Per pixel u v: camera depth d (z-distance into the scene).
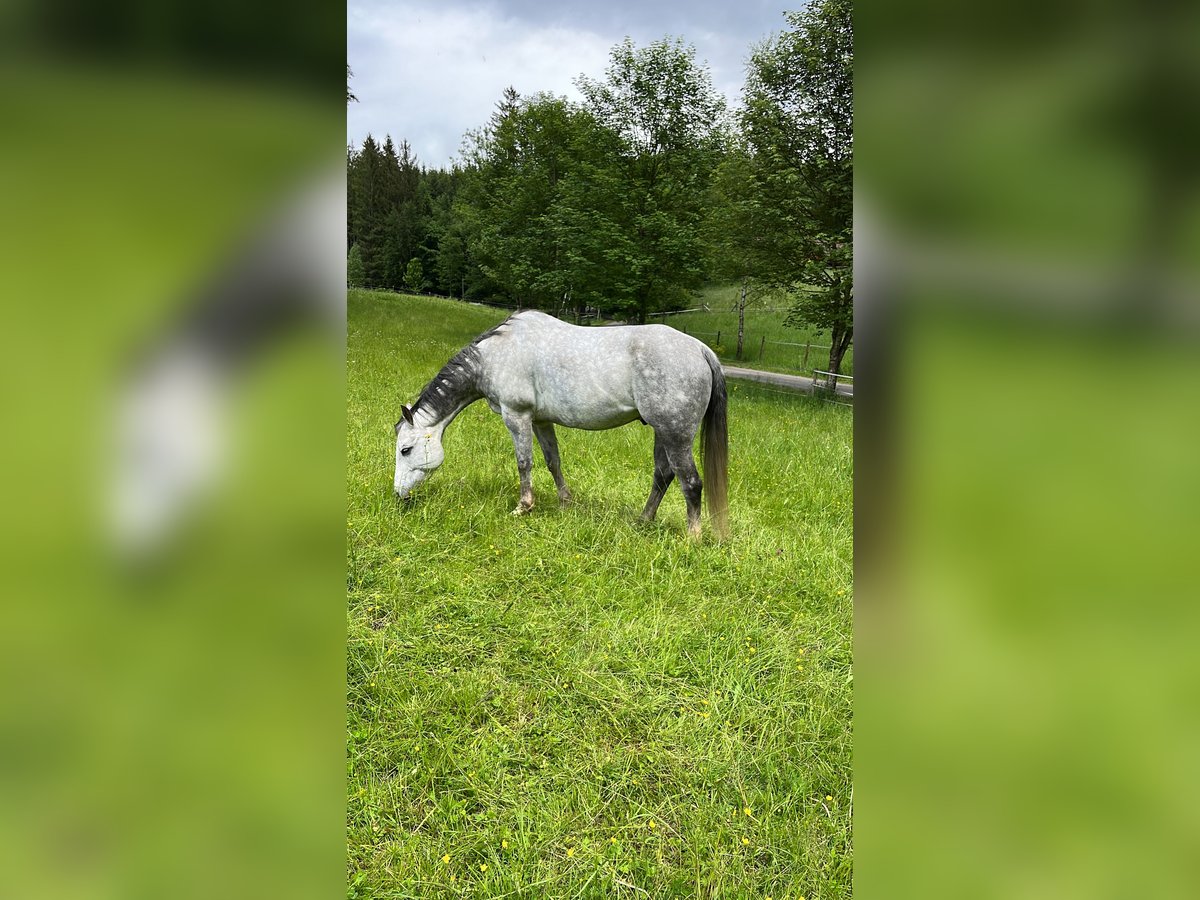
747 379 13.95
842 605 3.24
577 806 2.03
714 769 2.13
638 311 14.61
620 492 4.98
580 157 15.48
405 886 1.74
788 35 10.33
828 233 10.39
